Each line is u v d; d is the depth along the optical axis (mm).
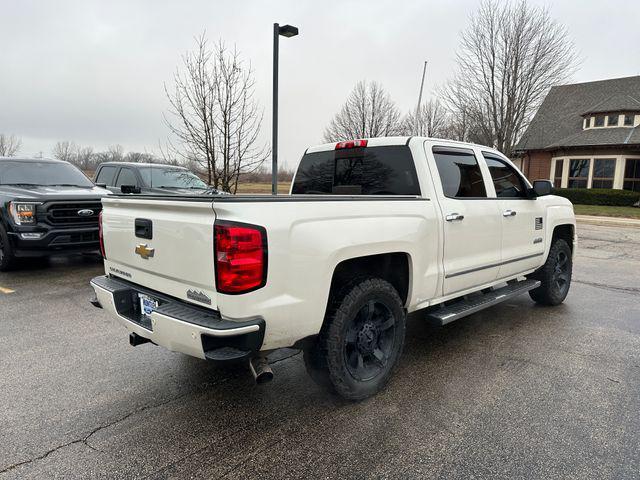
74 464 2373
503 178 4586
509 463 2389
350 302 2883
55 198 6824
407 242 3205
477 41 24234
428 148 3729
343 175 4273
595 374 3506
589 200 24891
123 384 3314
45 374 3465
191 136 11117
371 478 2275
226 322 2406
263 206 2455
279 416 2877
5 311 5074
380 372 3164
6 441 2576
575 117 28547
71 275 7016
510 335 4426
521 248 4641
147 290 3021
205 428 2730
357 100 34719
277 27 9625
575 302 5738
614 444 2559
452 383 3350
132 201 3004
